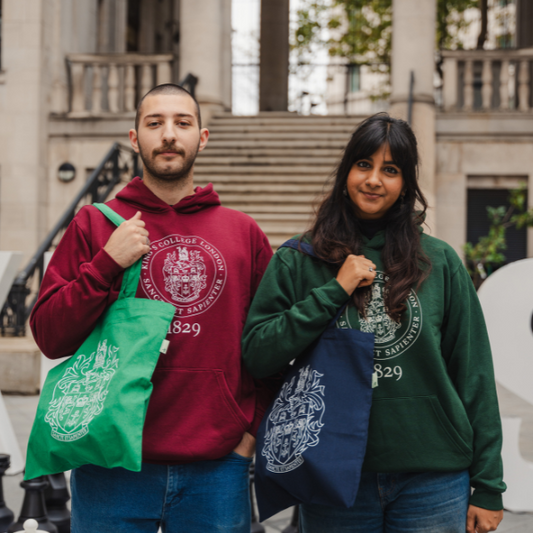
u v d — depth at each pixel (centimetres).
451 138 1105
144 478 188
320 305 180
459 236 1102
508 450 374
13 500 386
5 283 448
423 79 1087
